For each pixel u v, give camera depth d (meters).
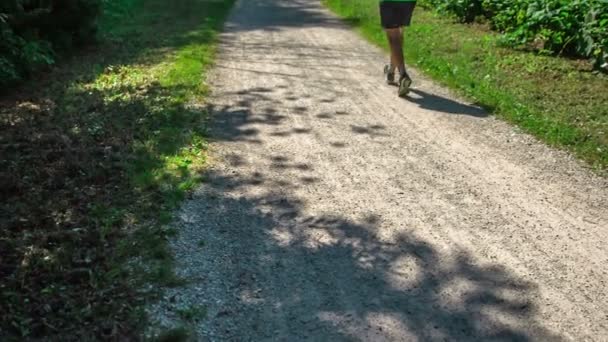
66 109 6.87
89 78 8.39
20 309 3.31
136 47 10.85
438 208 4.59
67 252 3.83
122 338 3.10
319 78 8.46
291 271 3.77
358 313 3.37
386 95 7.59
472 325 3.28
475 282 3.67
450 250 4.02
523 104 6.92
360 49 10.78
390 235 4.20
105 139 5.83
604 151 5.55
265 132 6.18
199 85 7.84
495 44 10.07
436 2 13.79
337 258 3.92
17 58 8.23
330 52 10.45
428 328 3.25
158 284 3.56
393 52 7.46
